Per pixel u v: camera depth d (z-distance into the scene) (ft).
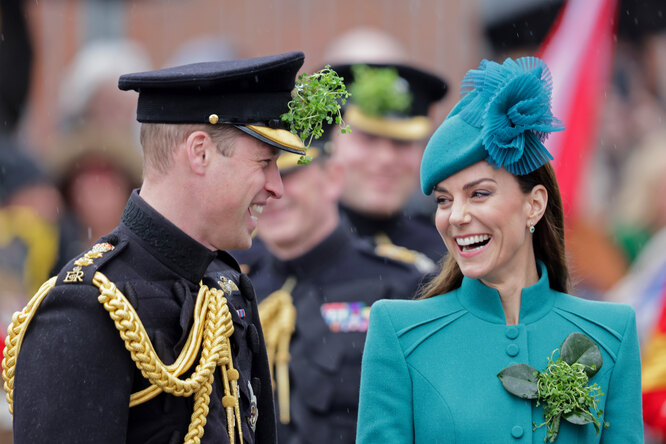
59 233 89.51
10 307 81.66
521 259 53.01
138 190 48.98
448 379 51.93
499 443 50.80
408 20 131.85
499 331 52.65
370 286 79.05
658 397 74.23
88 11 134.72
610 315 53.26
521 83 50.72
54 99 131.13
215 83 47.03
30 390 44.32
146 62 122.01
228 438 47.44
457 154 50.90
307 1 134.82
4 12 104.83
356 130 93.81
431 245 97.96
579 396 50.75
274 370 77.10
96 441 44.09
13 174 89.81
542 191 52.42
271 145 47.93
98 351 44.83
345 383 76.33
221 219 47.78
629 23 117.50
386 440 51.62
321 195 79.71
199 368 46.50
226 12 138.21
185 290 47.16
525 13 115.65
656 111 116.88
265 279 81.15
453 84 128.98
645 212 110.52
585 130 101.04
